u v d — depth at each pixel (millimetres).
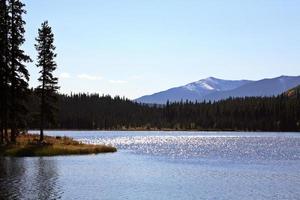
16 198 30609
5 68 60562
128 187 36656
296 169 51500
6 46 60938
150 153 78250
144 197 32375
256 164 57844
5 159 54688
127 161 59062
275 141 130000
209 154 77500
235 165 56188
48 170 45375
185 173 46750
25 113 62500
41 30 68562
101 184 37781
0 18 61219
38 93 68188
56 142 72125
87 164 52594
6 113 61312
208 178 42906
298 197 33094
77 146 71062
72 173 44031
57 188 35031
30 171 44188
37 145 64062
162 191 35031
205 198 32438
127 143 115000
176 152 82375
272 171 49312
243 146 104375
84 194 32875
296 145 108188
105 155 67250
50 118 69000
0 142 62094
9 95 61781
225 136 178625
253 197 33000
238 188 36875
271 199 32344
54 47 68812
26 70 62438
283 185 38688
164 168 51438
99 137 154125
